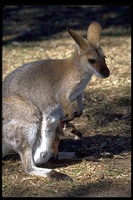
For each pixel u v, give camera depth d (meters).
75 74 11.10
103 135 13.27
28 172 10.80
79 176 10.84
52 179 10.58
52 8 29.77
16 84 11.13
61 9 29.55
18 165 11.43
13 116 10.78
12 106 10.84
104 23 26.59
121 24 26.39
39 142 11.08
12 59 20.39
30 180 10.63
